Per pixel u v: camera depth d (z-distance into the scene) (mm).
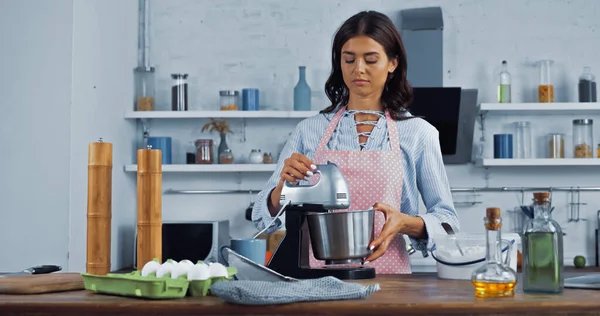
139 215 2117
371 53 2473
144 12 5180
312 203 2170
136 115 4883
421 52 4883
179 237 4457
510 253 2053
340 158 2592
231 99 4965
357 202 2574
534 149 5090
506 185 5098
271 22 5195
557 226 1748
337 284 1678
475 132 5109
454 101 4750
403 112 2650
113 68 4641
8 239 3920
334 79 2678
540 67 4934
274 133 5188
